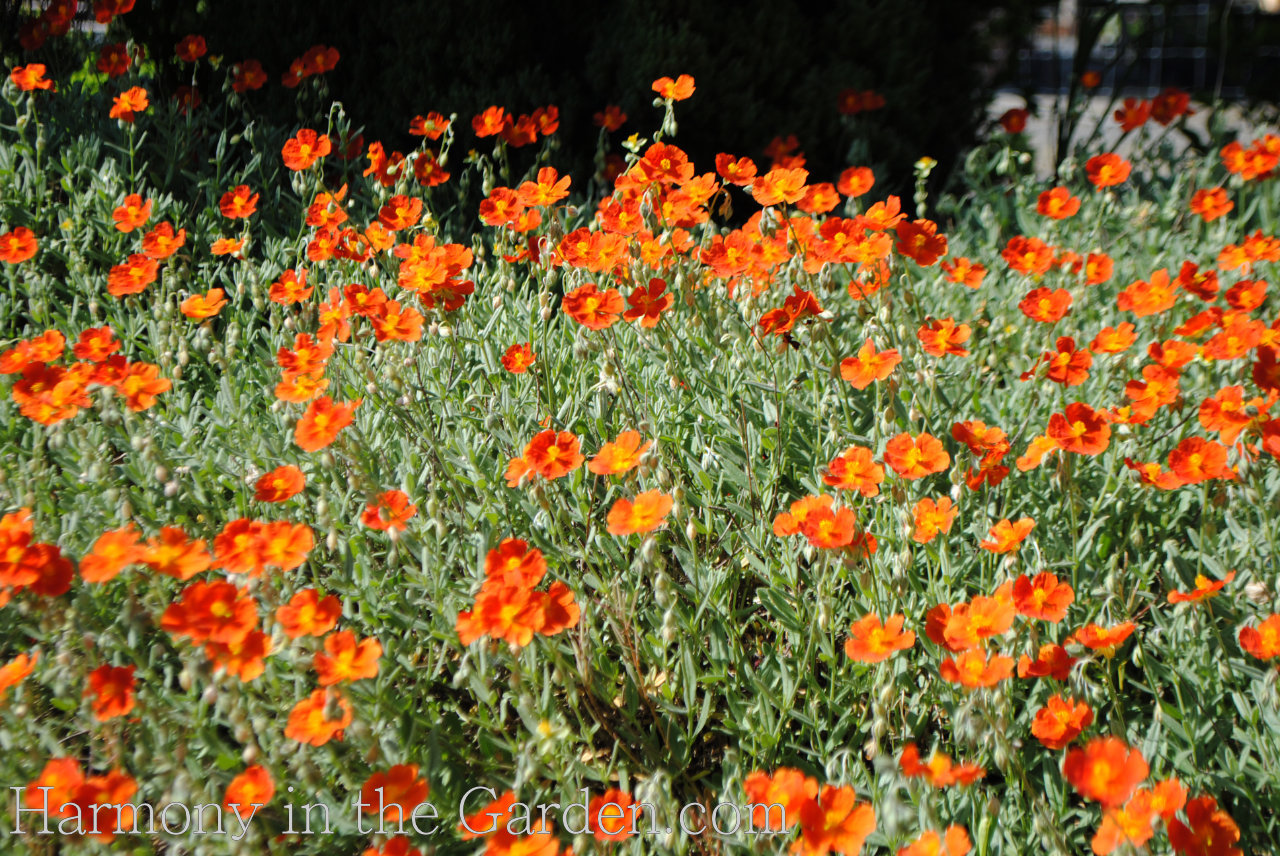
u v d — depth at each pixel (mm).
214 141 4551
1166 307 2865
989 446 2234
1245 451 2121
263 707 1952
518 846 1596
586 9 5180
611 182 4875
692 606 2400
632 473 2525
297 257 3830
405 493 2232
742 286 2957
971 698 1774
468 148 4887
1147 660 2115
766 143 5145
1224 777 1926
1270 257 3230
